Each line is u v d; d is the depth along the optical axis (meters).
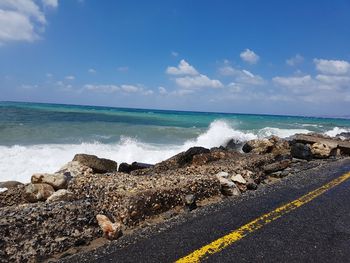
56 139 16.75
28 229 3.67
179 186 5.31
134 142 17.23
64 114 39.38
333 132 31.48
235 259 3.43
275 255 3.58
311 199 5.74
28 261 3.35
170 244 3.68
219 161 8.40
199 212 4.80
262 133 25.17
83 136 18.58
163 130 24.70
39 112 40.44
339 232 4.32
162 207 4.86
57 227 3.83
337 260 3.55
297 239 4.02
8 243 3.44
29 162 11.16
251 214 4.79
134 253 3.46
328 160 11.03
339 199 5.88
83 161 8.09
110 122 31.12
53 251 3.56
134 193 4.68
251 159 8.73
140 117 45.66
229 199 5.55
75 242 3.75
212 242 3.78
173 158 8.83
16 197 5.55
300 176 7.73
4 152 12.01
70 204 4.37
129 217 4.37
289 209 5.11
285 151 11.75
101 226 4.06
